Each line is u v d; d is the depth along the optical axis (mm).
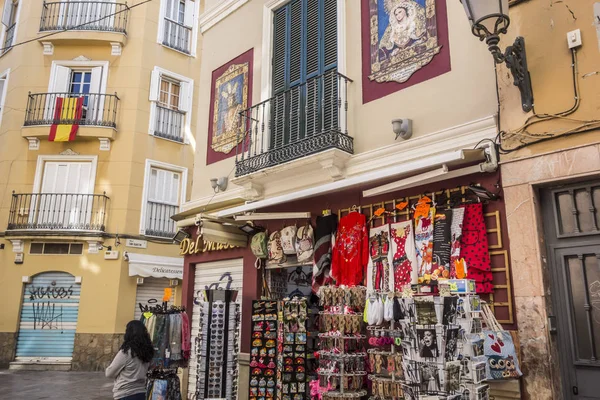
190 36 16844
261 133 7777
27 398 9086
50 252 13914
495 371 4133
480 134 5082
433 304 4035
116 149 14680
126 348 4871
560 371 4254
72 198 14180
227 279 8422
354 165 6316
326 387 5629
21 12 15805
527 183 4555
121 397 4738
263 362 6719
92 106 14828
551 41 4602
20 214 14008
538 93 4609
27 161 14461
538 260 4359
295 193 5957
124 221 14180
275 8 8320
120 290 13703
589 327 4180
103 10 15500
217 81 9297
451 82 5520
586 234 4281
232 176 8414
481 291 4711
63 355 13328
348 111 6629
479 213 4910
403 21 6188
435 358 3934
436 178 5184
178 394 6109
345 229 6188
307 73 7398
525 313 4363
